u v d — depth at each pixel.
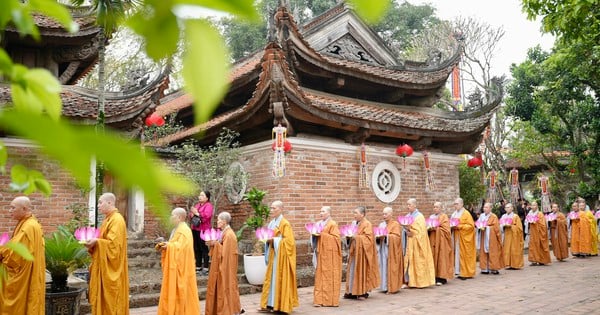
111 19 0.60
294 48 12.21
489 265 13.12
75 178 0.38
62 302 6.39
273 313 8.27
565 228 16.48
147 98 10.52
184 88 0.42
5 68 0.53
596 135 20.64
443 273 11.27
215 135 13.12
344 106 12.70
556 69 19.80
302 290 10.47
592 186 20.64
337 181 12.56
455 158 15.52
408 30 31.34
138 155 0.38
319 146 12.27
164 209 0.41
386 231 10.28
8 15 0.53
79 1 0.94
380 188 13.51
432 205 14.56
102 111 8.30
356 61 14.64
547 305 8.77
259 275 10.14
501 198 21.59
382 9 0.48
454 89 18.58
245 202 12.45
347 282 9.58
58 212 9.59
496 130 23.50
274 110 10.86
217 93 0.41
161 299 6.96
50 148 0.36
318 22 14.38
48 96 0.54
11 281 5.47
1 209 9.15
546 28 8.10
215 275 7.71
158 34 0.45
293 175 11.78
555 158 23.45
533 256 15.14
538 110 21.94
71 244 6.45
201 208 10.89
